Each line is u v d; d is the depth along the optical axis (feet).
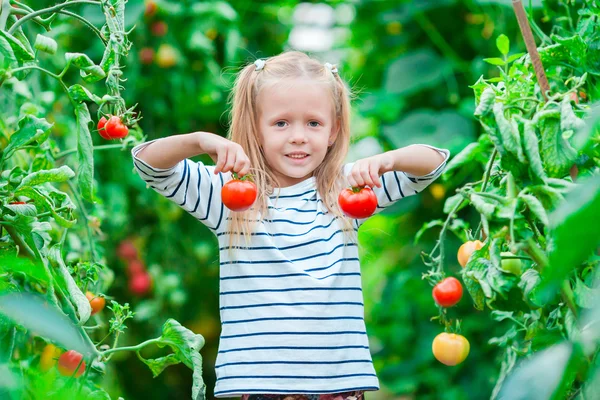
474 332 12.05
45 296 6.01
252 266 6.61
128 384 13.43
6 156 6.04
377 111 12.46
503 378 7.14
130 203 12.67
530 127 5.17
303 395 6.45
